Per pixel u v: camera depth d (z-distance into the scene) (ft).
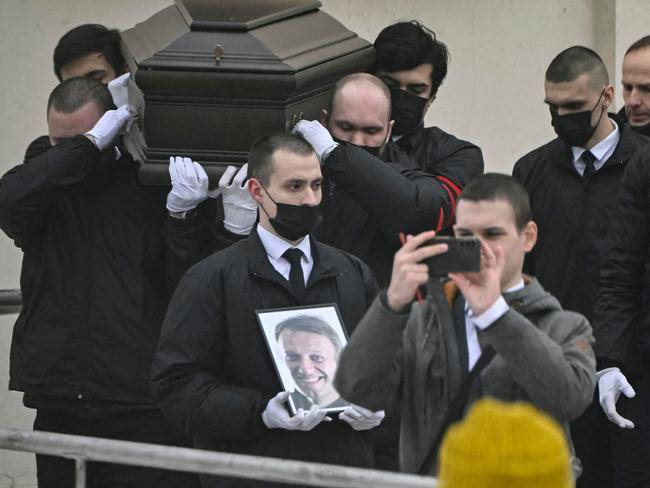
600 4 69.77
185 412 39.86
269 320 40.04
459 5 69.36
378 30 68.85
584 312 52.65
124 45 51.52
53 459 49.88
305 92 47.03
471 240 31.45
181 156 45.78
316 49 47.88
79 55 54.60
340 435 40.14
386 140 49.42
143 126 46.16
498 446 15.80
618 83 68.59
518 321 31.17
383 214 46.29
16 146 67.31
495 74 69.92
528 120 70.38
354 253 48.32
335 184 48.60
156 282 48.32
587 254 52.65
